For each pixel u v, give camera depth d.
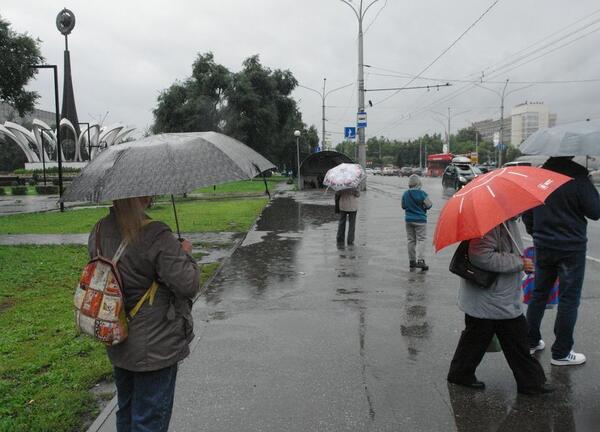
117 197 2.53
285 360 4.88
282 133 62.16
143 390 2.74
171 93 54.28
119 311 2.64
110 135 75.44
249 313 6.46
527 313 4.89
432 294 7.25
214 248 11.63
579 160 4.78
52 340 5.53
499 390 4.17
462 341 4.21
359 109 32.75
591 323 5.70
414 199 8.84
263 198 29.45
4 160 98.62
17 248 11.93
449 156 75.44
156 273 2.69
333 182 11.48
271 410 3.90
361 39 32.50
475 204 3.67
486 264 3.86
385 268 9.07
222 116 54.59
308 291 7.55
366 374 4.52
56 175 61.31
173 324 2.76
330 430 3.61
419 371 4.57
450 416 3.77
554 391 4.09
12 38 18.56
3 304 7.06
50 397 4.17
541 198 3.63
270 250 11.22
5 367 4.77
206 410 3.92
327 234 13.53
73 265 9.77
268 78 57.66
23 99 19.73
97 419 3.78
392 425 3.66
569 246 4.36
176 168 2.63
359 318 6.17
